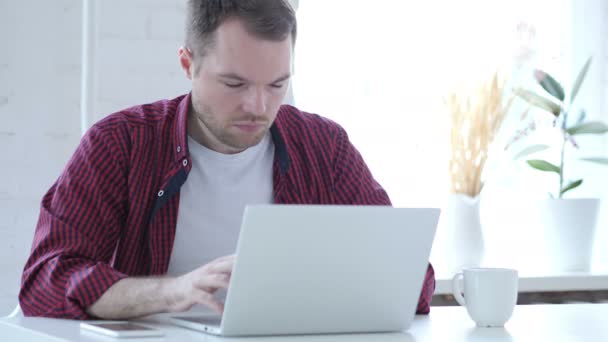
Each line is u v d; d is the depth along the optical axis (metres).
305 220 1.38
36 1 2.96
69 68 2.99
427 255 1.51
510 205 3.61
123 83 2.99
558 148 3.67
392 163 3.46
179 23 3.04
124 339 1.34
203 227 2.02
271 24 1.78
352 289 1.46
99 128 1.94
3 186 2.93
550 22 3.68
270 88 1.83
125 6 2.99
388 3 3.47
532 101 3.38
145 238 1.96
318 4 3.40
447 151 3.48
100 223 1.86
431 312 1.87
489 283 1.59
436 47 3.51
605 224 3.73
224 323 1.39
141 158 1.93
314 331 1.47
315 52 3.40
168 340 1.35
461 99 3.24
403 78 3.48
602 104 3.73
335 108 3.41
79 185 1.86
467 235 3.14
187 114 1.99
